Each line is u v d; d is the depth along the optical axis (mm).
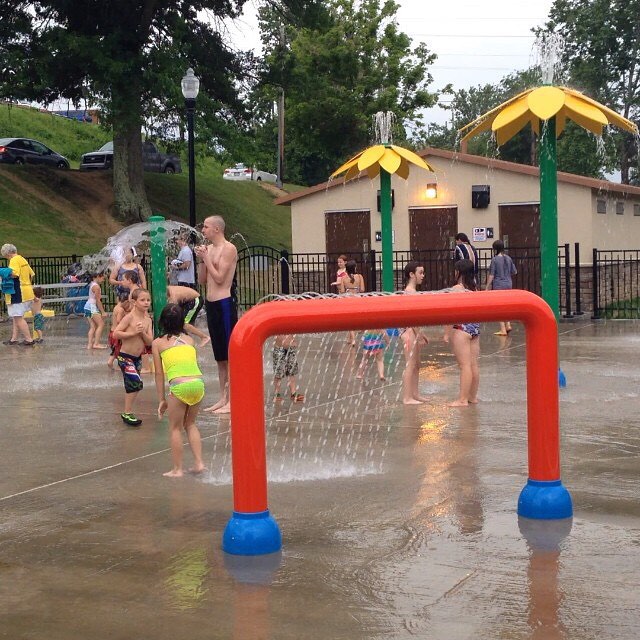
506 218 25688
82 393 11500
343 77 49469
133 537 5676
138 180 39312
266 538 5309
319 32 48188
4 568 5164
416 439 8344
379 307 5359
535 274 25453
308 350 15453
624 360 13711
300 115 49469
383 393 10922
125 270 15867
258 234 44406
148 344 9445
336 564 5098
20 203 37250
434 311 5461
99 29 36000
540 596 4570
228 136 37312
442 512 6066
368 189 27062
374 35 49969
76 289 24484
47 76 34406
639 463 7348
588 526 5719
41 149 43188
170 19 35969
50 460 7867
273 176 57531
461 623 4258
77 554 5375
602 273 25094
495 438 8305
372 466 7363
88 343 17031
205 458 7836
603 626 4195
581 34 57906
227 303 9711
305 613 4414
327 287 27500
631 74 58344
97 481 7117
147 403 10711
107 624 4332
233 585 4805
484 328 19453
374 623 4273
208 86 38719
